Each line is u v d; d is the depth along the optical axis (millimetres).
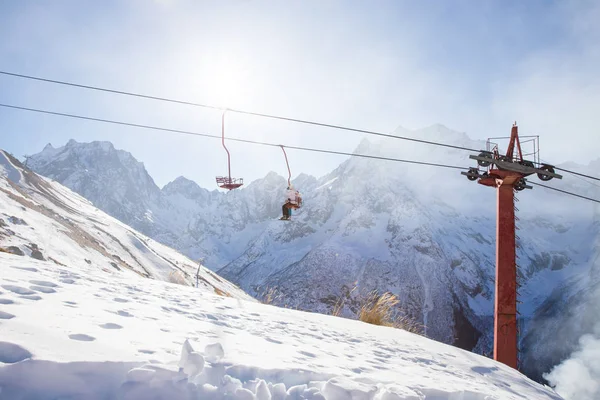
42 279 4598
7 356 1940
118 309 3787
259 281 199125
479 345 132500
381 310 9750
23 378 1798
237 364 2602
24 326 2398
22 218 20688
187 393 1980
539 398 4906
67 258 18047
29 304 3080
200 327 3910
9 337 2133
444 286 156500
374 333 6691
